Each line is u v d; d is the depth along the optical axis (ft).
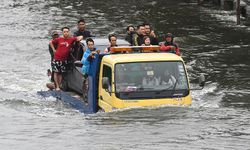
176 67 120.06
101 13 326.65
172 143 91.20
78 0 382.63
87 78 127.34
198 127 101.86
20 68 191.52
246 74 173.37
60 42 146.20
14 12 337.11
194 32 267.18
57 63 146.41
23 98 144.77
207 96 139.95
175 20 304.71
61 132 101.45
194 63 192.54
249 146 88.94
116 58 119.34
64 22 298.35
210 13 333.21
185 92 119.24
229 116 112.06
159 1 380.99
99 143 92.43
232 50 220.23
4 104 136.15
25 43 242.78
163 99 118.01
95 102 123.34
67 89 147.23
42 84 166.91
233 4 343.05
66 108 132.16
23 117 118.42
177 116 110.73
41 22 301.02
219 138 93.97
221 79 166.09
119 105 116.16
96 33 258.57
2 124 110.52
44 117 118.32
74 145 91.81
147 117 110.11
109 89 117.91
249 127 101.76
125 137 95.71
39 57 212.23
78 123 109.40
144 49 126.41
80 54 141.59
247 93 143.74
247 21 304.30
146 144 90.89
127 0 383.86
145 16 316.81
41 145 92.73
